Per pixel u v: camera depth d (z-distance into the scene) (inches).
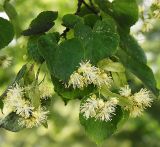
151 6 24.4
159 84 42.9
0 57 25.4
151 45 70.5
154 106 79.4
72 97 21.9
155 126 80.1
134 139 81.9
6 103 21.4
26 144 85.8
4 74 37.2
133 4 23.8
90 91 21.6
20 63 33.0
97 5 25.2
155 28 66.9
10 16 27.3
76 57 20.0
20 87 21.3
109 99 20.8
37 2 38.9
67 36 22.2
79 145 79.5
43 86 22.2
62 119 73.8
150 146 82.3
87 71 20.2
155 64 54.2
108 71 21.5
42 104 22.5
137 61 23.8
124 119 21.8
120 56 24.0
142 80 23.7
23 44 27.2
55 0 38.8
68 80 20.4
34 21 22.6
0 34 23.2
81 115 21.5
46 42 20.5
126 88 21.3
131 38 24.7
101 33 20.9
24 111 21.0
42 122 21.5
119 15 24.0
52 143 81.1
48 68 20.1
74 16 22.0
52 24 22.8
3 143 92.3
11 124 21.8
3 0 28.3
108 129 21.6
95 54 20.6
